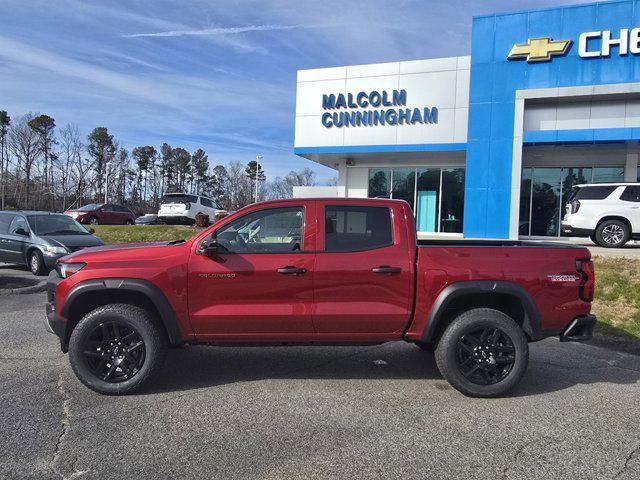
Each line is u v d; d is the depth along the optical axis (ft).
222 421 12.93
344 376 16.74
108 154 242.78
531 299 15.01
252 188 289.33
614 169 60.90
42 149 221.46
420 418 13.28
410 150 61.41
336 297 15.02
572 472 10.50
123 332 14.88
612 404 14.46
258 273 14.87
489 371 14.90
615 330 22.22
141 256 15.05
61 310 14.84
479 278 14.96
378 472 10.42
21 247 39.42
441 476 10.29
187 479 10.07
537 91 52.85
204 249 14.87
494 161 54.90
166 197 85.46
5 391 14.92
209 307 14.90
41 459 10.80
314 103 65.36
